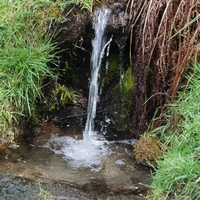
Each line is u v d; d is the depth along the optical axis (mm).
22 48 2111
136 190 1846
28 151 2045
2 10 2172
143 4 2117
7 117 2074
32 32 2162
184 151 1853
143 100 2129
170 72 2049
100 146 2146
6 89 2088
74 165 1995
